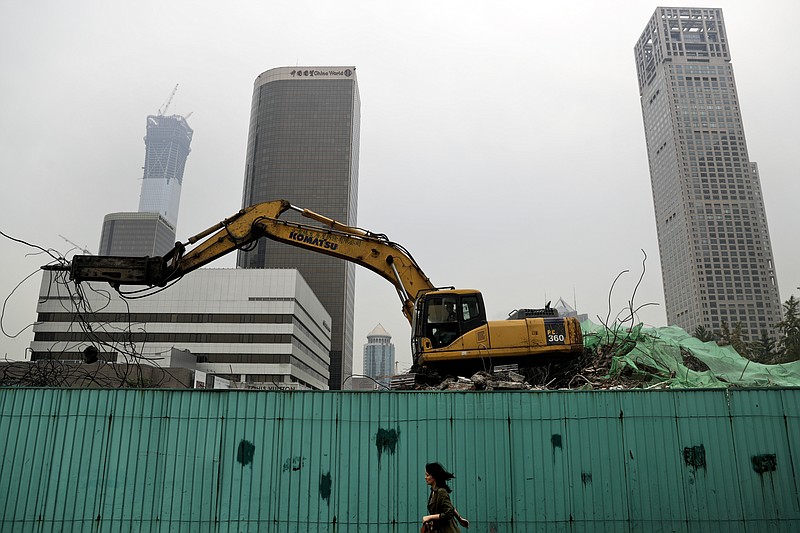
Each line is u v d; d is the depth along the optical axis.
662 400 9.55
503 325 14.97
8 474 9.06
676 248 175.88
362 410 9.52
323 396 9.55
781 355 57.25
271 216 16.50
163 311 75.81
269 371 75.75
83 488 9.06
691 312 165.75
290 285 78.44
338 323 139.00
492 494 9.19
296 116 151.38
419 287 16.41
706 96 183.38
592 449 9.37
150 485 9.10
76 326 68.06
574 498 9.18
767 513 9.06
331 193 145.25
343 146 149.00
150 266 14.80
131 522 8.96
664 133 186.00
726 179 174.38
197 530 8.96
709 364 14.48
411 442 9.40
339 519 9.08
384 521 9.08
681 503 9.13
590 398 9.59
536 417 9.51
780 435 9.35
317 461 9.29
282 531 9.01
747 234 169.25
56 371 14.12
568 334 14.88
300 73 155.12
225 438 9.34
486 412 9.52
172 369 36.56
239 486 9.16
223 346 76.06
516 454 9.36
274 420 9.42
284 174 146.88
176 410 9.41
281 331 76.94
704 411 9.48
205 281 77.69
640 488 9.19
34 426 9.27
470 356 14.73
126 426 9.32
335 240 16.70
